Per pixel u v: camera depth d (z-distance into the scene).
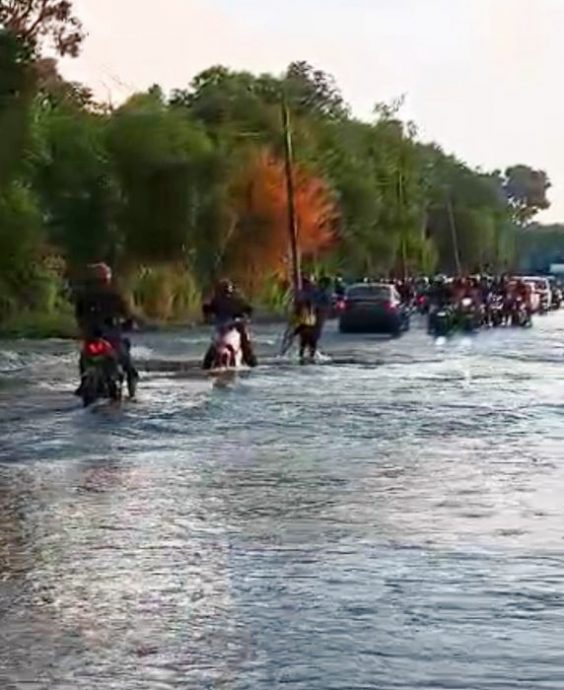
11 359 49.56
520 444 24.19
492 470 20.92
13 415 29.03
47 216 80.19
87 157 81.62
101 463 21.69
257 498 18.39
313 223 98.94
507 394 34.72
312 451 23.25
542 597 12.99
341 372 42.78
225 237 88.19
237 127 101.88
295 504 17.95
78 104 88.00
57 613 12.48
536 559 14.59
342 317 71.62
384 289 72.00
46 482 19.73
